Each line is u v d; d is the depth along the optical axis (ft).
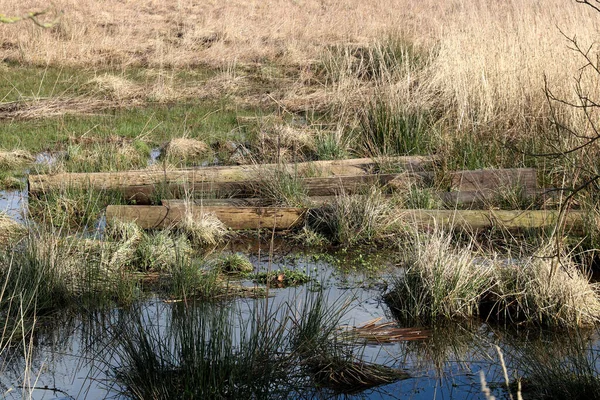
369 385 15.02
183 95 43.78
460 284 18.44
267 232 24.34
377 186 26.58
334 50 54.60
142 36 59.52
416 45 47.16
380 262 21.94
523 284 18.74
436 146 30.78
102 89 43.39
